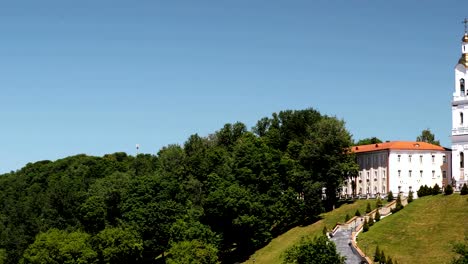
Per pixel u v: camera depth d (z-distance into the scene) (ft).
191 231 565.53
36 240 564.71
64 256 545.85
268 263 539.70
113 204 652.48
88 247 559.38
